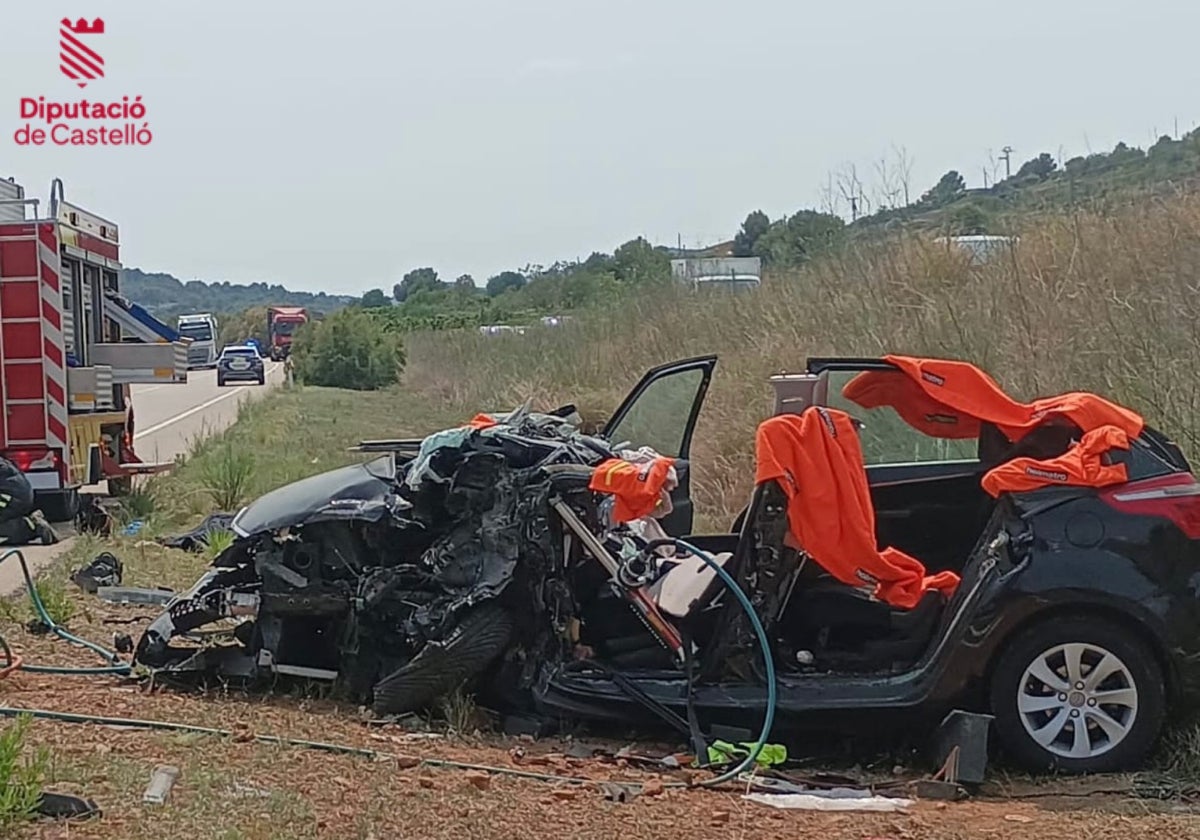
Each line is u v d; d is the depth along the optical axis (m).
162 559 11.35
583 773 5.95
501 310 42.72
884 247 16.14
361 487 7.07
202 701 6.89
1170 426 9.89
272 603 6.97
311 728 6.39
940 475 7.24
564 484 6.61
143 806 4.94
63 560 11.18
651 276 22.38
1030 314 12.62
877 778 6.23
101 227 16.08
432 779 5.61
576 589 6.83
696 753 6.23
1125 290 12.30
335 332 46.41
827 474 6.26
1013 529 6.18
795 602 6.68
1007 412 6.82
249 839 4.65
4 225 13.65
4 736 5.01
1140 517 6.11
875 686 6.31
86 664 7.67
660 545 6.57
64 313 14.03
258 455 19.25
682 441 8.15
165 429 29.91
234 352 55.59
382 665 6.99
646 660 6.81
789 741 6.53
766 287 18.00
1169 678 6.08
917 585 6.32
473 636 6.65
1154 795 5.82
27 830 4.59
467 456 6.83
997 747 6.23
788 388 6.71
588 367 20.62
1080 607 6.08
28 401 13.59
